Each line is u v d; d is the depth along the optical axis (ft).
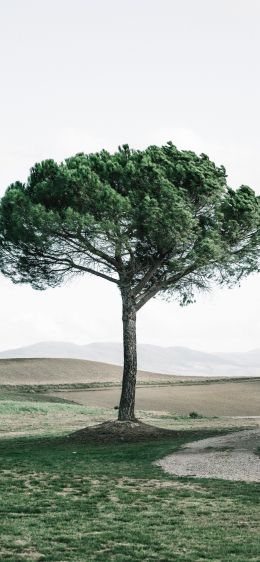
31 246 96.68
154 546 35.81
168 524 41.81
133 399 104.01
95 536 38.14
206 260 96.27
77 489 56.34
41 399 202.28
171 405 189.06
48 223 90.33
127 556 33.40
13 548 35.04
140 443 91.30
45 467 70.18
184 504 48.65
